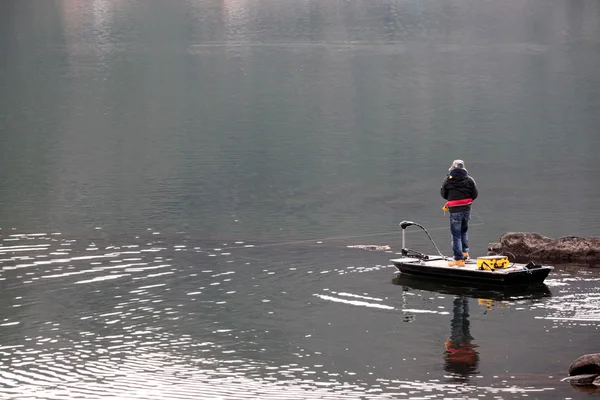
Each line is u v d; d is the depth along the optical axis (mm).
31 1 171250
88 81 86812
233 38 124188
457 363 18281
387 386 17125
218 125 61875
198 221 34062
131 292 23438
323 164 47750
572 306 21766
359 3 166375
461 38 120812
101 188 41219
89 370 18125
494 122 62156
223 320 21109
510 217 34656
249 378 17578
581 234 31469
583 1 160875
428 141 55188
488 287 23641
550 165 47094
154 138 56625
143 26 138625
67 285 24094
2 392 17047
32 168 46719
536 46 109812
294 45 115125
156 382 17453
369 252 28016
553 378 17406
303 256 27406
